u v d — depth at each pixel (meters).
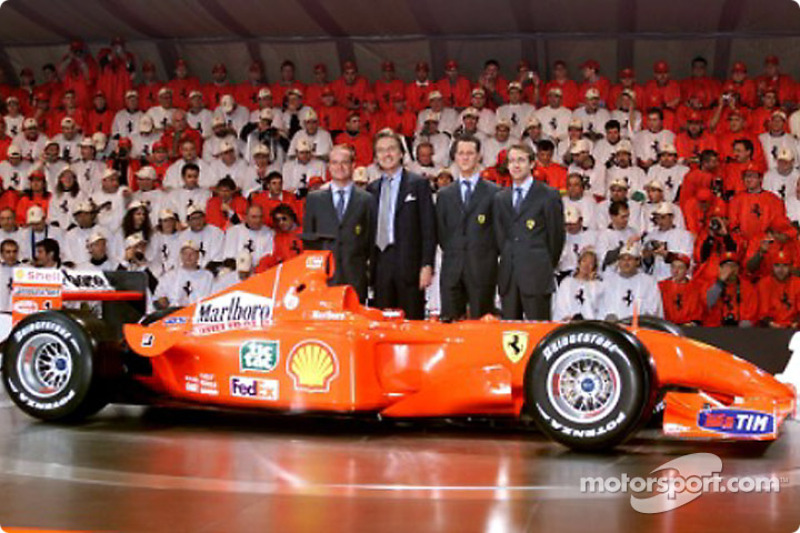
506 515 4.82
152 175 15.17
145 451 6.46
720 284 11.90
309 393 7.10
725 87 15.41
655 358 6.66
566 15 15.57
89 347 7.41
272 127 15.56
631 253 11.95
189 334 7.48
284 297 7.62
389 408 7.14
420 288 9.46
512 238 9.15
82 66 17.78
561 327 6.42
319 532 4.52
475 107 15.59
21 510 4.91
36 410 7.48
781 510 4.98
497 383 6.90
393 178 9.45
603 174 14.18
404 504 5.03
